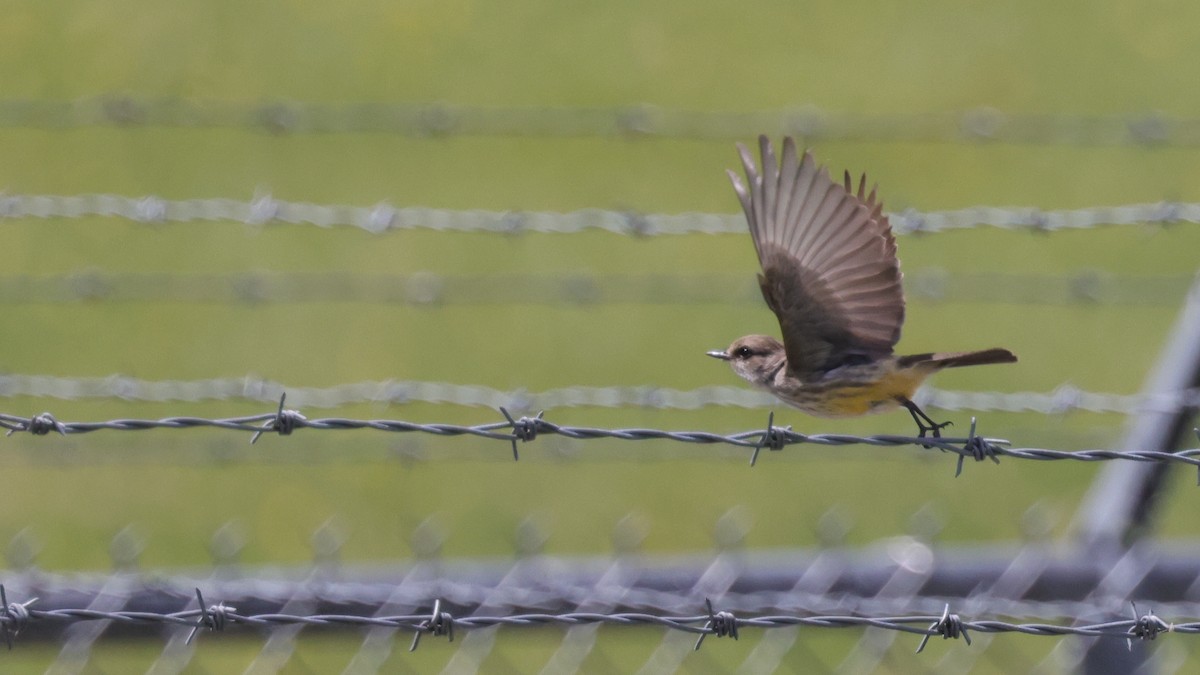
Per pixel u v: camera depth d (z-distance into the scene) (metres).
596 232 16.95
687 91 19.23
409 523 13.43
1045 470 13.86
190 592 7.93
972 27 20.73
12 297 15.66
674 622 6.41
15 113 18.02
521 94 19.11
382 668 10.91
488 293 16.05
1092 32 20.52
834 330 6.89
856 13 21.03
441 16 20.50
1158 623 6.37
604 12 20.80
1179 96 19.06
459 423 14.23
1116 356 15.20
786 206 6.55
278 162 17.94
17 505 13.49
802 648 11.35
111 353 15.09
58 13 20.23
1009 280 15.87
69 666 9.18
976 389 14.73
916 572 8.36
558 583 8.29
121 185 17.27
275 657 10.83
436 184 17.58
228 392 9.29
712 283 15.94
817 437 6.54
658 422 13.89
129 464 13.93
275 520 13.41
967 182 17.78
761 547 13.17
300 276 10.61
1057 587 8.36
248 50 19.73
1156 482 8.42
